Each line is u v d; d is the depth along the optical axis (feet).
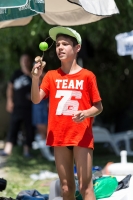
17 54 93.76
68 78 34.73
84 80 34.50
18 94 79.97
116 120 98.84
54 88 34.96
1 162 75.97
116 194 39.58
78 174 34.50
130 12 65.00
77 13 44.16
